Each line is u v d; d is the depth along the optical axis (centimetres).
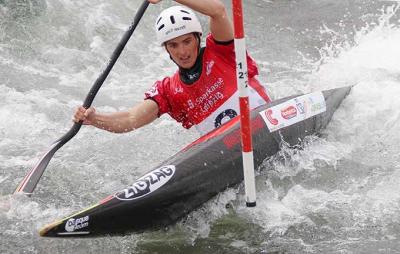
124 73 2895
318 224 1625
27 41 2969
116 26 3222
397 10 3372
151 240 1591
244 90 1530
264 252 1525
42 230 1444
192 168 1628
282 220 1647
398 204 1695
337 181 1834
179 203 1588
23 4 3083
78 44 3053
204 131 1889
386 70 2627
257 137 1789
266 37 3191
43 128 2312
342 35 3161
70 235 1470
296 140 1909
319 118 2034
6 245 1576
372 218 1638
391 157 1967
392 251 1495
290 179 1842
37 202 1775
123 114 1834
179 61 1784
